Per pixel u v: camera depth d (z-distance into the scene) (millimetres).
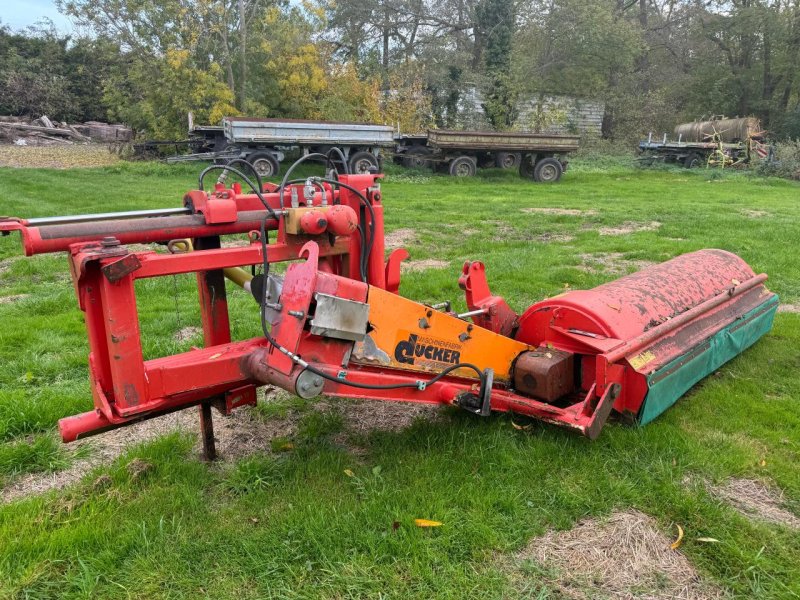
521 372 3756
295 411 4258
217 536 2889
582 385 3918
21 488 3420
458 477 3342
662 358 3809
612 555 2832
